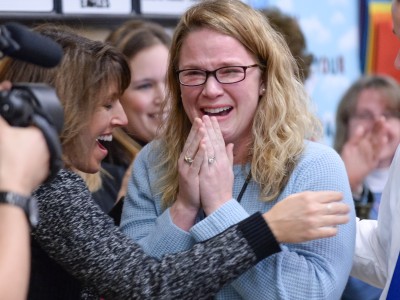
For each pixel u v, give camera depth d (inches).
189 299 77.0
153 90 130.3
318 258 82.0
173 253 79.6
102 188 123.0
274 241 77.1
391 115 143.3
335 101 155.3
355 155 131.1
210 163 83.0
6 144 54.7
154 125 130.4
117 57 86.5
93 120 85.1
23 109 55.8
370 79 148.0
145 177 92.7
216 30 84.4
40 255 81.0
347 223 81.4
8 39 58.6
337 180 84.2
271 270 80.7
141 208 91.1
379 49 157.5
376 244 97.9
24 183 54.6
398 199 91.4
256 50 85.9
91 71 83.7
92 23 133.0
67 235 78.9
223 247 77.0
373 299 115.5
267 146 86.0
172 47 88.4
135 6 136.9
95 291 82.4
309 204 77.5
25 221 54.2
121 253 78.9
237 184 86.9
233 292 83.7
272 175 84.5
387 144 135.6
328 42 154.2
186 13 87.1
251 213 84.9
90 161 86.0
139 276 77.6
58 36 85.0
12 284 52.1
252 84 85.7
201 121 83.8
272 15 134.1
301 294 79.8
